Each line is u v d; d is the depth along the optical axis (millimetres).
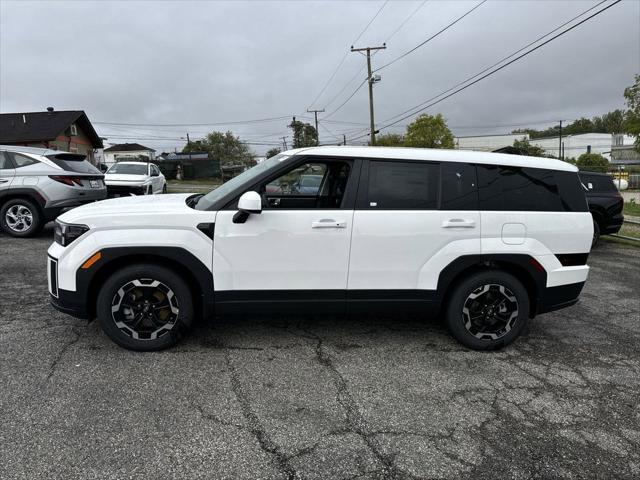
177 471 2303
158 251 3447
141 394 3000
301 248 3559
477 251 3680
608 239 10211
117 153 85750
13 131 29516
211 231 3494
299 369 3426
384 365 3535
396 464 2414
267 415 2818
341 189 3672
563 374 3486
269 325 4270
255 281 3570
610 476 2375
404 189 3689
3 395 2932
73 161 8523
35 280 5566
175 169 45531
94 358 3488
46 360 3436
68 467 2295
